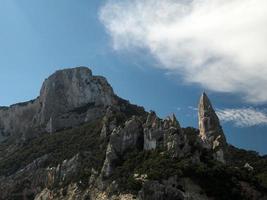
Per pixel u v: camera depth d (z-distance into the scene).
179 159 138.00
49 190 156.62
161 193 126.81
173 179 130.12
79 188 146.00
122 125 159.75
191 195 128.75
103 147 165.00
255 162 177.75
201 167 135.38
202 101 176.25
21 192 171.25
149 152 144.38
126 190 131.00
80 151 168.12
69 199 145.12
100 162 152.50
